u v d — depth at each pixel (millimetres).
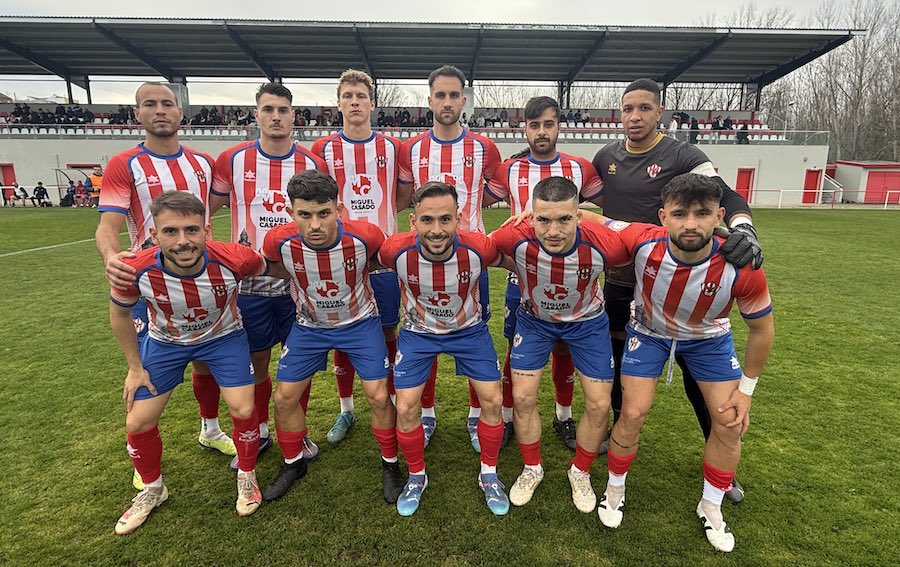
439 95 3131
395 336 3350
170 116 2762
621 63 24828
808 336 5070
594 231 2387
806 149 23672
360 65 24844
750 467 2859
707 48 22203
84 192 21047
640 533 2369
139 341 2789
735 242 2078
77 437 3213
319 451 3105
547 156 3229
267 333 2982
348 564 2193
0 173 23047
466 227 3404
